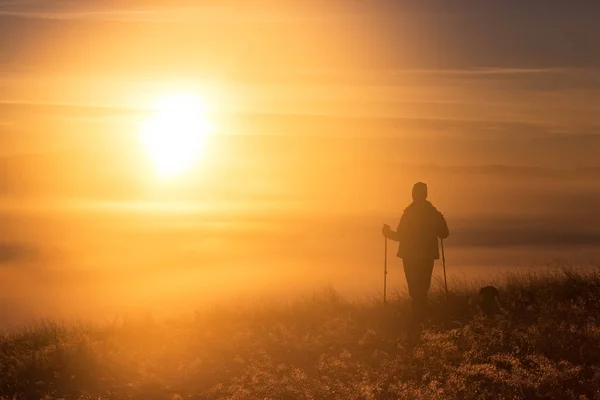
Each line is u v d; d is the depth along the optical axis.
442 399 10.39
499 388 10.55
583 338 12.26
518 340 12.52
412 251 15.20
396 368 11.98
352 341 14.08
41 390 12.32
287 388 11.62
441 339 13.01
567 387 10.47
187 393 11.95
